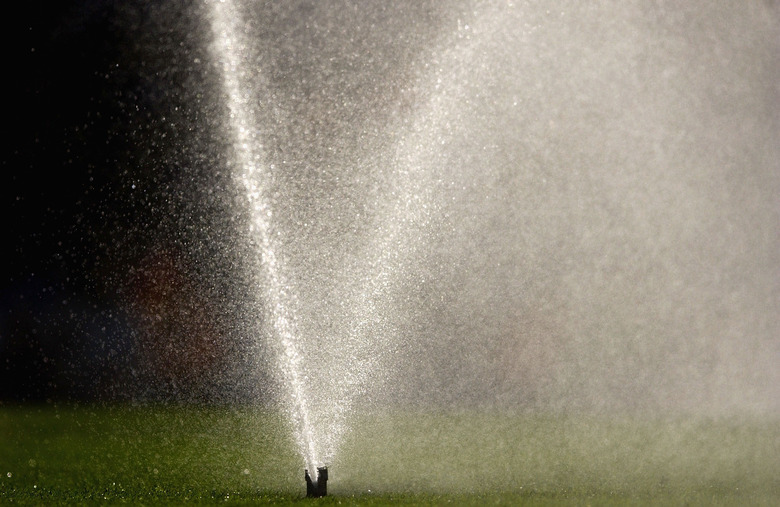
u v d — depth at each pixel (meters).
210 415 32.12
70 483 18.25
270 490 16.95
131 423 30.30
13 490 17.42
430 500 15.37
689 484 17.39
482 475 18.59
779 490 16.56
